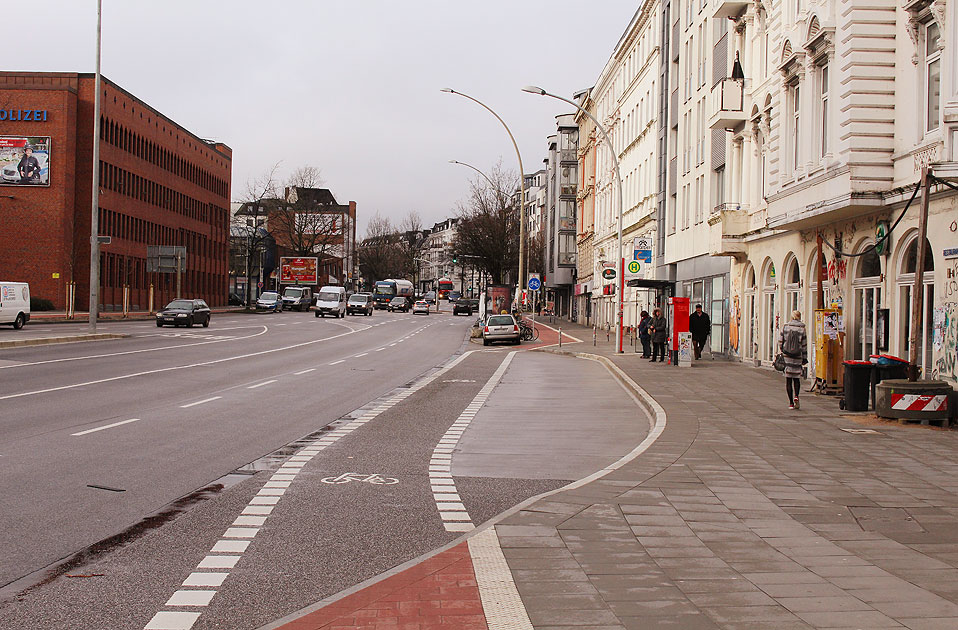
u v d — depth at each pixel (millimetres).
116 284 69000
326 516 7957
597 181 75562
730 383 22391
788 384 16906
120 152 69625
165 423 13797
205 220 94188
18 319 41562
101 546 6746
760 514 8039
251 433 13148
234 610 5355
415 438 13273
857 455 11422
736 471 10211
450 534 7371
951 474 10141
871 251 19031
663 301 44094
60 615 5215
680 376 24578
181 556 6539
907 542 7086
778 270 25969
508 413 17031
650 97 52312
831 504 8500
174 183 83562
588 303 77625
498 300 74875
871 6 17750
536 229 145125
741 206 29969
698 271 37219
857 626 5004
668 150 45188
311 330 55031
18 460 10164
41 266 61500
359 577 6090
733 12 30422
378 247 170625
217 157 98562
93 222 37250
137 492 8711
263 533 7281
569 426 15180
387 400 18828
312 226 116250
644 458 11078
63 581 5871
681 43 42094
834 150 19141
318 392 19953
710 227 31922
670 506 8297
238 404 16891
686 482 9508
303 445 12164
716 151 33906
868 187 17828
